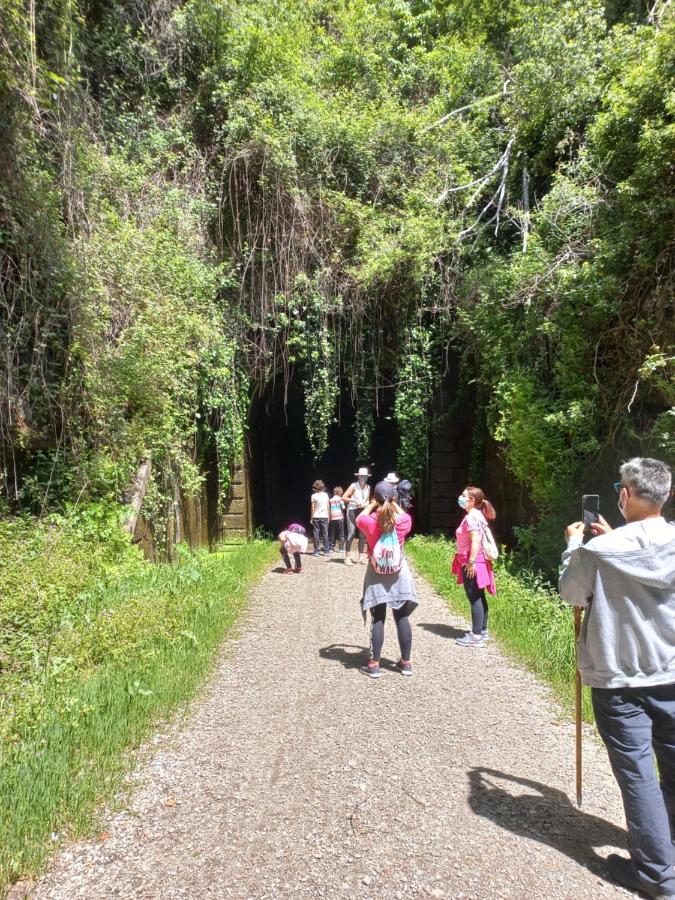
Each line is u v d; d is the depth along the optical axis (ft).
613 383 25.57
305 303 40.34
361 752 11.83
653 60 22.70
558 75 31.89
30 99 19.54
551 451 27.55
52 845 8.68
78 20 25.59
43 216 21.56
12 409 21.42
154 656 15.60
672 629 8.04
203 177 35.40
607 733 8.29
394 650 18.70
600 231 25.81
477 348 36.88
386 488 16.19
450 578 28.22
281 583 29.22
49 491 23.07
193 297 31.04
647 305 23.13
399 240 37.63
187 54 36.06
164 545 30.04
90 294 24.43
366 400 43.60
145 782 10.53
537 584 25.09
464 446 45.57
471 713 13.82
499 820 9.55
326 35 44.01
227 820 9.44
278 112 36.50
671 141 21.30
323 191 37.60
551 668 16.15
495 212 38.60
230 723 13.08
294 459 84.02
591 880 8.18
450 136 39.09
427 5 48.03
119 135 31.83
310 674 16.28
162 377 27.14
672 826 8.31
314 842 8.91
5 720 11.43
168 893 7.80
